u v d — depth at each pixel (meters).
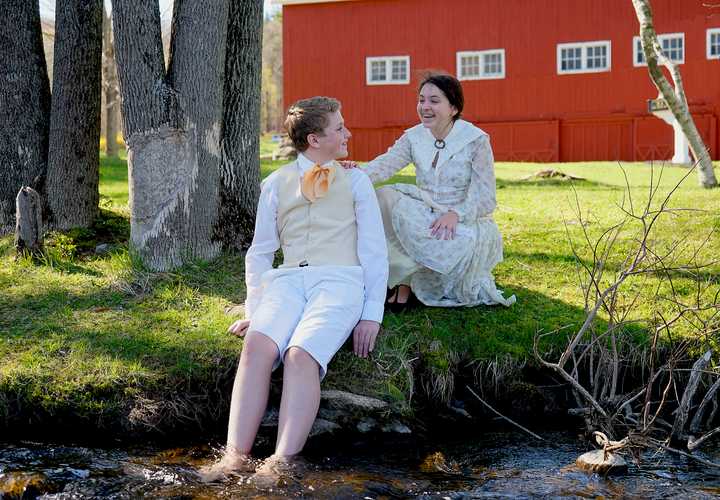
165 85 5.54
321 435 4.12
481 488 3.62
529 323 5.00
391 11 23.62
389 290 5.10
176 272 5.63
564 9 22.84
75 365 4.43
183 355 4.50
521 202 8.76
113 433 4.20
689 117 9.54
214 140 5.73
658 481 3.72
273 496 3.41
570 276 5.81
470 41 23.41
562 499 3.50
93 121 6.54
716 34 21.92
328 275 4.18
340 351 4.57
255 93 6.03
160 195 5.62
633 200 8.64
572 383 4.22
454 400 4.70
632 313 5.12
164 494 3.44
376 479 3.65
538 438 4.31
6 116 6.46
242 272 5.68
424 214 4.85
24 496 3.47
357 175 4.38
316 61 24.09
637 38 22.36
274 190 4.37
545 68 23.12
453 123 4.95
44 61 6.62
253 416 3.74
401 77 23.75
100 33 6.46
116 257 5.89
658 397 4.71
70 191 6.52
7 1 6.38
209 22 5.54
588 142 23.19
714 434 4.29
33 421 4.24
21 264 5.85
